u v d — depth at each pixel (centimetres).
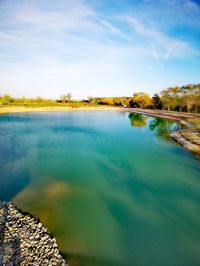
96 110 8044
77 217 867
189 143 2164
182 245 743
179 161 1662
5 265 579
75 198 1026
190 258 688
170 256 690
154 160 1677
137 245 732
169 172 1425
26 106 7538
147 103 8581
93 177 1300
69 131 3020
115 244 727
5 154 1736
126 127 3584
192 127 3191
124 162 1619
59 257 632
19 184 1157
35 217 846
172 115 5119
